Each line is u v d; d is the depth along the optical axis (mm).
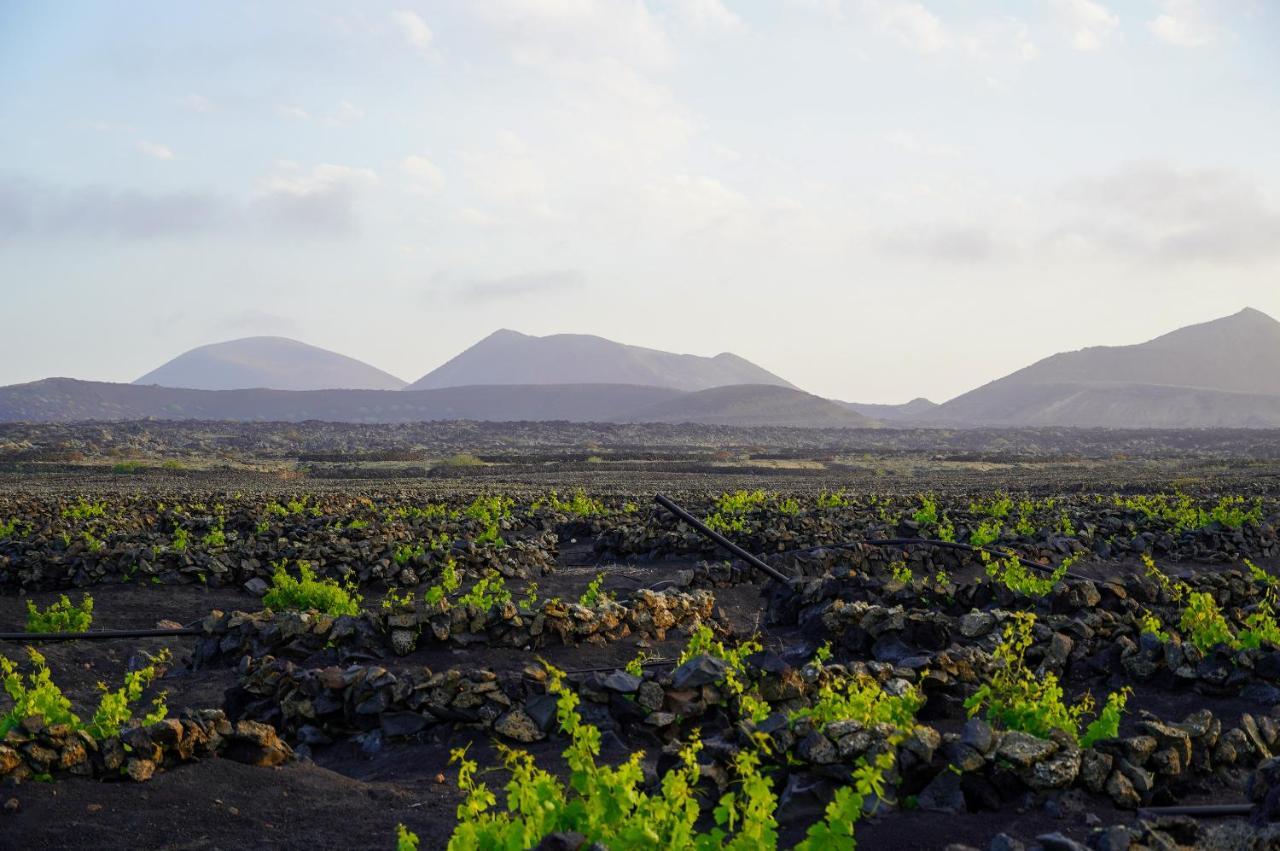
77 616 15367
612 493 46000
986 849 6242
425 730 9766
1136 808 7000
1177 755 7496
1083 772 7062
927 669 10016
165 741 7898
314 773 8367
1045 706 8016
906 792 7000
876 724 7156
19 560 18016
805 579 16172
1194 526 26031
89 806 7180
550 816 5324
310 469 77812
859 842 6367
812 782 6887
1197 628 11594
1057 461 108750
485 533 25484
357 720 10102
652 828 5125
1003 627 12180
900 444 195125
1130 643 11312
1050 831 6523
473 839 5098
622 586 19625
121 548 19328
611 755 8883
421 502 36656
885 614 12625
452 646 12570
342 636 12641
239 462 88688
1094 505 35094
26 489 52219
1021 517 27922
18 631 15438
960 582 19188
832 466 93375
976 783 6957
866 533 23703
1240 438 196500
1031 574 16609
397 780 8648
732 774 7121
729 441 184625
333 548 19672
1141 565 21984
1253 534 24344
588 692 9516
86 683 13234
